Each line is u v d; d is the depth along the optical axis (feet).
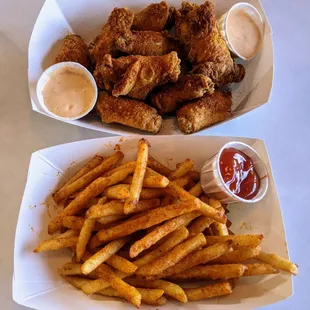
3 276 0.98
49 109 1.04
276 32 1.28
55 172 1.03
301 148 1.17
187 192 0.95
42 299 0.92
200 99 1.11
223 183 0.96
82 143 1.02
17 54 1.14
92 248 0.96
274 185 1.03
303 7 1.32
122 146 1.05
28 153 1.07
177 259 0.90
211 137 1.04
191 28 1.10
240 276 0.95
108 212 0.92
